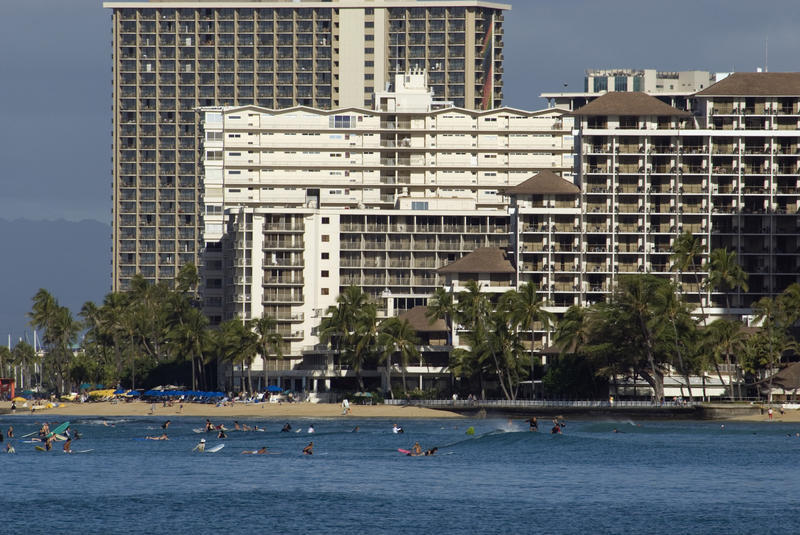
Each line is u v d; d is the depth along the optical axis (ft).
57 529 633.61
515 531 625.82
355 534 621.72
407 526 637.71
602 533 622.54
